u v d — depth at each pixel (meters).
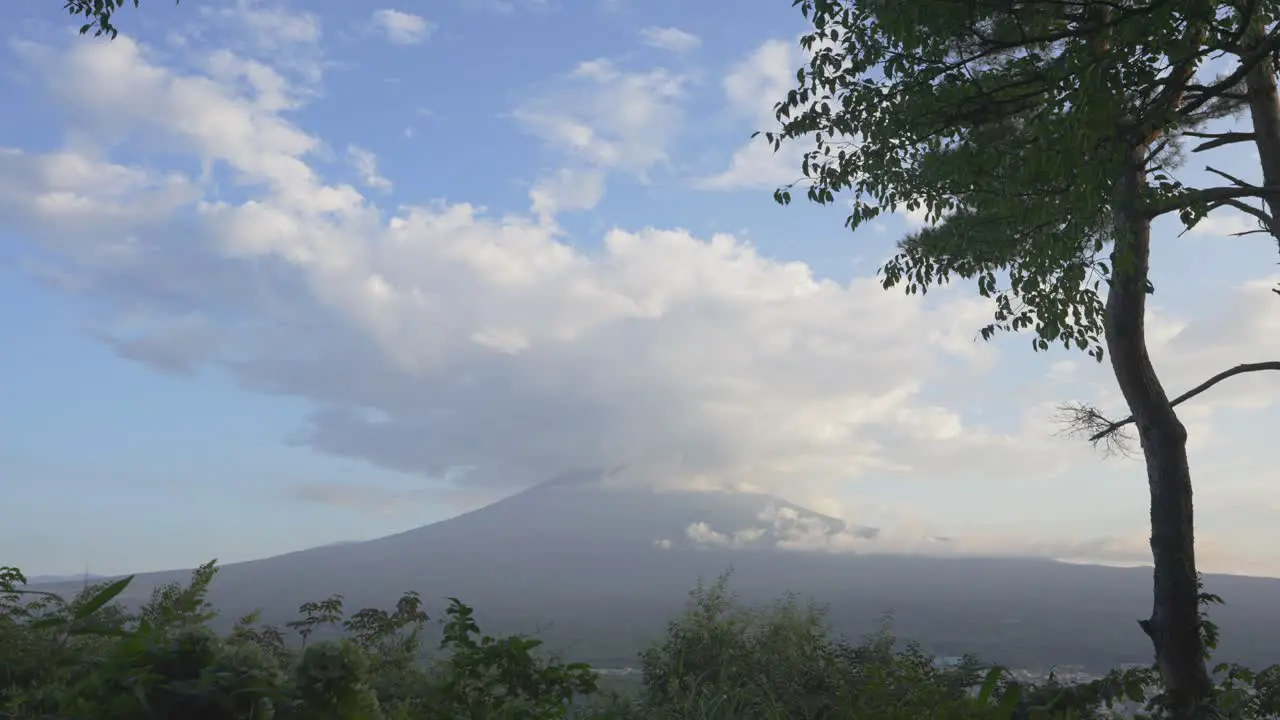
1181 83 7.24
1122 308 9.32
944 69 8.15
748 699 6.23
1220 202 9.59
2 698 2.08
